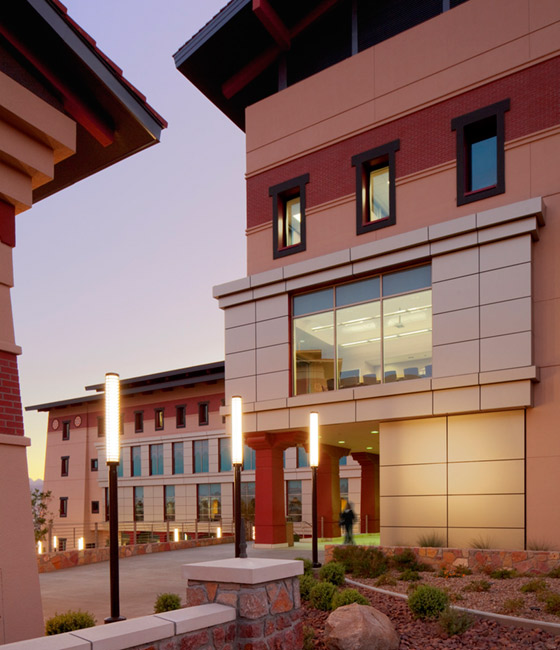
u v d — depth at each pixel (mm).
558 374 14156
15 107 8484
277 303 19438
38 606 7898
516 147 15344
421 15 18234
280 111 20422
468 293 15445
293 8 20469
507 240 14984
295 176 19641
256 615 6074
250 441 20234
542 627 8641
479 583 11305
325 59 20344
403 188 17156
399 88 17641
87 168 11359
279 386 18875
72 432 48906
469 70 16344
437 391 15547
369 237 17641
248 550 19406
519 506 14195
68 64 9312
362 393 16781
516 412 14602
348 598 10016
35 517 28906
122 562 17688
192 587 6562
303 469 35469
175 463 41812
